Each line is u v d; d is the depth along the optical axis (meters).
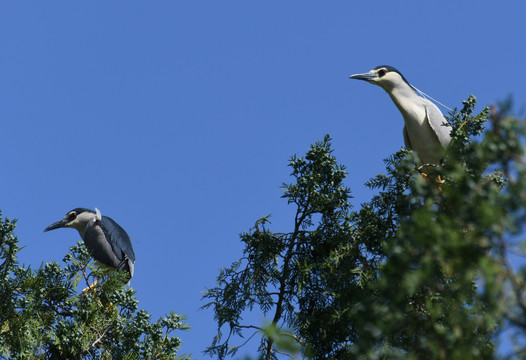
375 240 10.98
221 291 11.44
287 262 11.57
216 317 11.26
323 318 10.88
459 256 4.59
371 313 5.07
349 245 11.15
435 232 4.66
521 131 4.88
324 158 11.70
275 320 11.22
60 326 10.84
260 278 11.45
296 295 11.39
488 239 4.55
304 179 11.55
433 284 5.38
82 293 11.77
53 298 11.53
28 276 11.32
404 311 5.80
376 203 11.08
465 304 5.78
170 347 11.19
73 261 11.76
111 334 11.28
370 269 10.68
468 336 5.18
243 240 11.73
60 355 10.95
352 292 10.50
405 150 10.77
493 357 4.67
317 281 11.34
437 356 5.00
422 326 5.75
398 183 10.79
